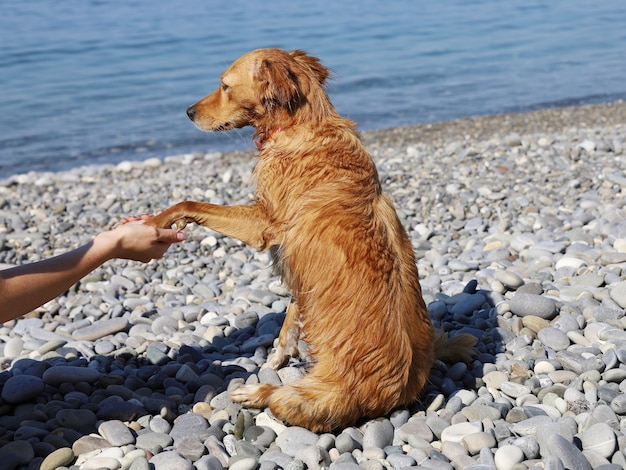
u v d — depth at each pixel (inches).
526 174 128.6
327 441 53.4
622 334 65.1
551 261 81.9
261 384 58.3
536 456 50.9
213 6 372.5
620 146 141.7
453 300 75.5
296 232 57.6
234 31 305.6
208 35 297.3
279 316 75.3
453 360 64.1
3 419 57.7
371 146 175.5
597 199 107.7
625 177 116.6
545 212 104.5
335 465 50.4
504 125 193.9
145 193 135.2
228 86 64.3
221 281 91.2
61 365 66.0
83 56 263.6
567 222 98.0
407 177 134.0
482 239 96.7
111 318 79.7
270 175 60.6
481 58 279.4
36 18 331.9
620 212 96.7
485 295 75.1
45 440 54.3
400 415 56.2
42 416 57.8
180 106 210.1
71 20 327.3
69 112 205.9
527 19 362.3
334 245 55.7
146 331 75.0
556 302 71.1
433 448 52.7
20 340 73.1
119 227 55.0
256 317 75.3
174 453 51.8
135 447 54.0
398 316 55.9
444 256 90.1
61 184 147.5
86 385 62.4
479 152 149.2
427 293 77.2
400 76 251.0
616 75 252.7
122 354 68.7
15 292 51.7
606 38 314.5
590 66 267.1
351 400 54.4
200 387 61.9
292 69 61.9
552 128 188.2
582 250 84.7
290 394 54.6
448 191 121.2
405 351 55.6
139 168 162.2
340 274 55.3
